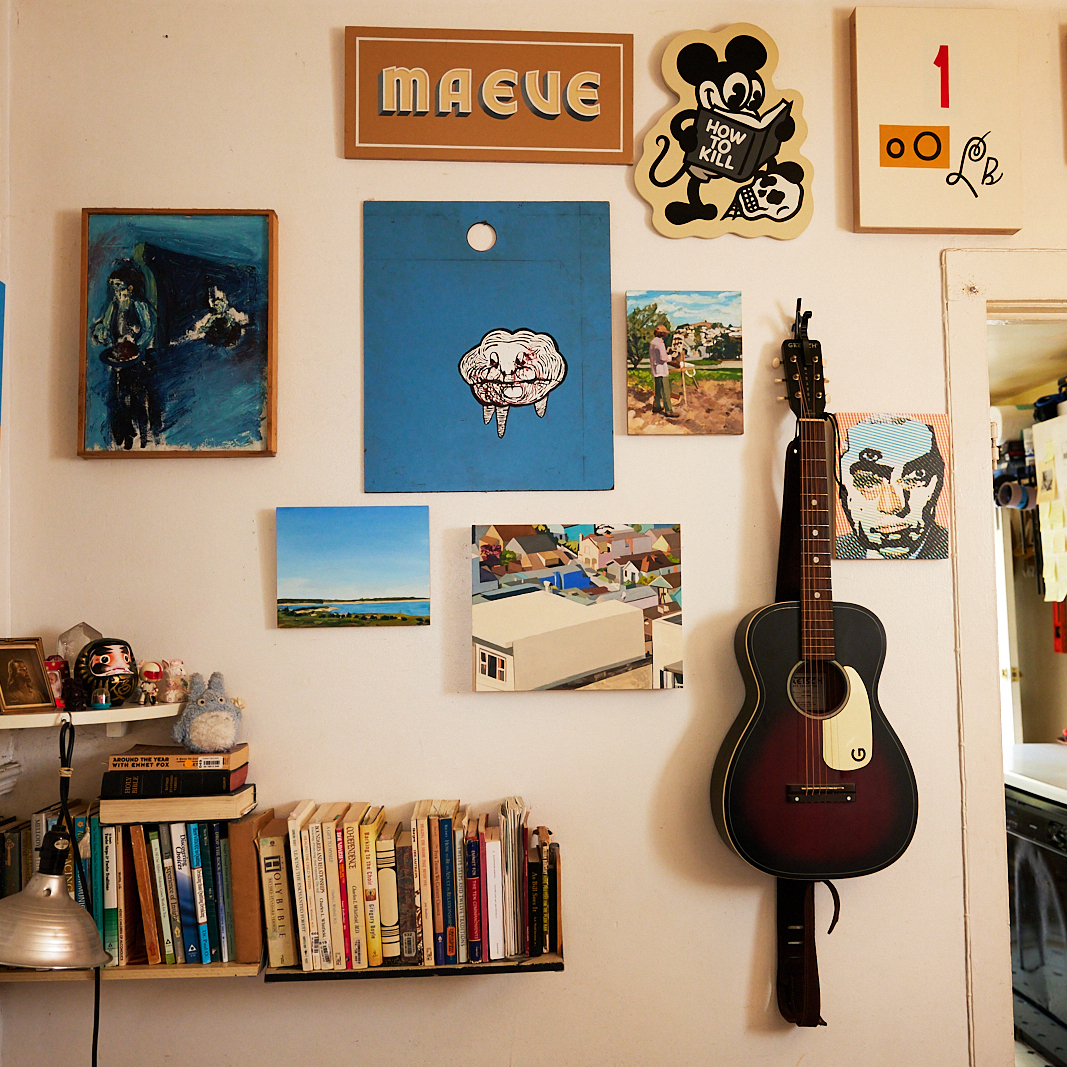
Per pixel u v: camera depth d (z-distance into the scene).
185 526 1.49
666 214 1.54
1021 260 1.59
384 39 1.52
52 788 1.45
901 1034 1.49
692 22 1.57
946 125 1.56
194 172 1.51
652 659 1.50
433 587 1.51
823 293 1.57
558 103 1.54
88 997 1.43
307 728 1.48
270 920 1.33
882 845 1.40
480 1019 1.46
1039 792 2.13
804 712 1.41
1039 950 2.12
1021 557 3.13
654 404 1.52
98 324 1.46
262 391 1.48
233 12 1.53
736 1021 1.49
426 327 1.51
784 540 1.49
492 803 1.50
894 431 1.54
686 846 1.50
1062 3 1.61
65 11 1.51
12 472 1.48
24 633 1.46
